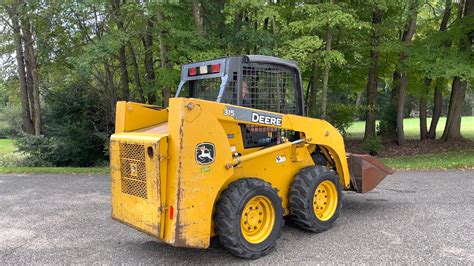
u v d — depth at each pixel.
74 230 5.80
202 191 4.23
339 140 5.98
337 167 6.10
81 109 16.94
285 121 5.15
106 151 16.06
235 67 4.80
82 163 16.81
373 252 4.71
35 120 17.88
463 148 15.97
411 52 14.55
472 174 9.97
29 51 17.38
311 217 5.29
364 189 6.32
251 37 11.09
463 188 8.27
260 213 4.75
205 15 12.38
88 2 11.52
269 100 5.21
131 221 4.60
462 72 12.87
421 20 18.39
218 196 4.55
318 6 11.89
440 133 23.25
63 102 16.81
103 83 16.81
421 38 17.41
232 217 4.38
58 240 5.37
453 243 4.97
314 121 5.57
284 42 11.75
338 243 5.04
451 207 6.70
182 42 11.77
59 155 16.19
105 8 13.77
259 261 4.54
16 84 19.70
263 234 4.71
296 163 5.53
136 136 4.52
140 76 18.78
